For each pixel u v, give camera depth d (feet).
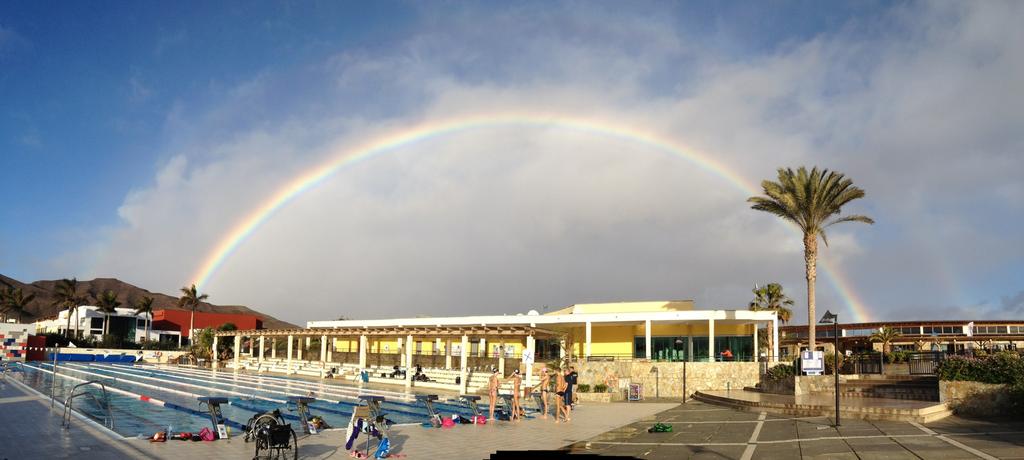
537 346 175.42
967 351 111.04
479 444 56.59
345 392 129.59
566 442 59.06
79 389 120.57
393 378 167.63
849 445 54.49
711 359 147.54
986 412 72.90
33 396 98.58
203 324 391.65
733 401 96.27
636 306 174.70
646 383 134.10
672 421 77.92
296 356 250.57
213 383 153.79
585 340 176.86
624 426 72.33
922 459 46.52
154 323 381.60
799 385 102.47
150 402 103.30
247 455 45.57
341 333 177.78
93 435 53.57
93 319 354.33
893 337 221.87
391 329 163.53
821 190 127.13
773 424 71.82
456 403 102.32
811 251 128.98
